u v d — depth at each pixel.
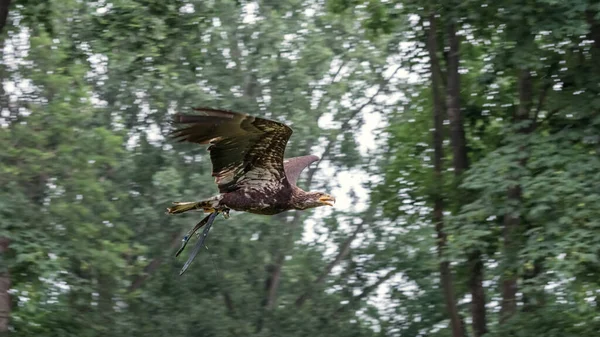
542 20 14.87
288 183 9.22
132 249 20.92
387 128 19.61
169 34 17.84
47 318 18.30
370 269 27.17
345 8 19.23
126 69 18.67
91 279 19.41
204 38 23.47
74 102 20.09
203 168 24.61
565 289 15.72
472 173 14.84
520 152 14.70
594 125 15.02
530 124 15.72
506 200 14.70
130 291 23.88
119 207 23.11
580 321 15.76
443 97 18.41
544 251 13.88
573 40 15.59
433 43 17.69
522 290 14.22
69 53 19.45
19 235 16.25
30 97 20.05
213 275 24.83
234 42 25.80
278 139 8.67
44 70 19.81
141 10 17.56
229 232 24.42
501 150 14.88
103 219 19.73
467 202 16.70
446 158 18.22
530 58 14.83
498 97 17.70
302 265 27.38
